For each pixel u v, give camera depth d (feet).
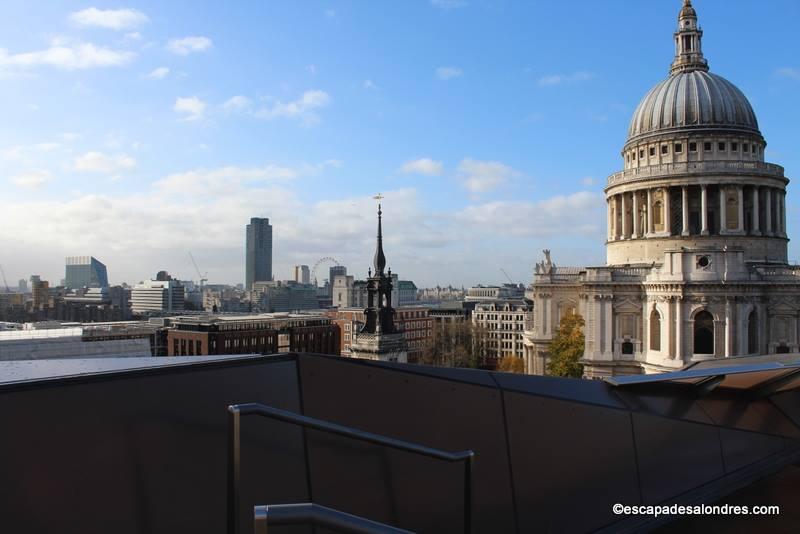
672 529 53.57
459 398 48.96
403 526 42.63
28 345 265.95
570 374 349.82
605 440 56.54
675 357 289.94
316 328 581.12
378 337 385.91
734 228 338.75
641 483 57.31
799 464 66.28
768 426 70.54
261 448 37.60
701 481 60.70
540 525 50.01
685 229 339.16
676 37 393.29
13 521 27.84
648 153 367.86
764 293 287.69
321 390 42.19
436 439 46.34
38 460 29.40
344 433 29.37
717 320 284.41
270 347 527.81
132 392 33.81
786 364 61.82
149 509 32.14
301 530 35.86
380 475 42.70
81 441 31.04
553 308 388.16
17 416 29.43
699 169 337.11
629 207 368.89
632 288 314.14
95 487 30.78
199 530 33.65
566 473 52.90
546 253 391.86
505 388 52.16
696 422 64.34
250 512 35.70
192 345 483.51
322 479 39.91
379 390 44.86
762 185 337.31
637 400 63.10
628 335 316.81
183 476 33.94
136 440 32.89
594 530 52.42
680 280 288.30
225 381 37.91
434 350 601.21
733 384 71.36
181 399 35.50
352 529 18.99
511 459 50.01
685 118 353.31
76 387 31.91
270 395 39.58
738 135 345.31
